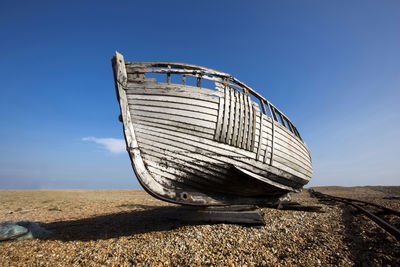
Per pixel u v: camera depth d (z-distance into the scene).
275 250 5.07
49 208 14.86
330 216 8.81
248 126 7.56
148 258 4.76
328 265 4.25
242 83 8.09
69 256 5.33
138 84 6.80
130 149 6.45
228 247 5.21
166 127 6.75
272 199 10.21
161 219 9.30
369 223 7.41
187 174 6.98
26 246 6.21
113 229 7.94
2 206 16.14
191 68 7.36
